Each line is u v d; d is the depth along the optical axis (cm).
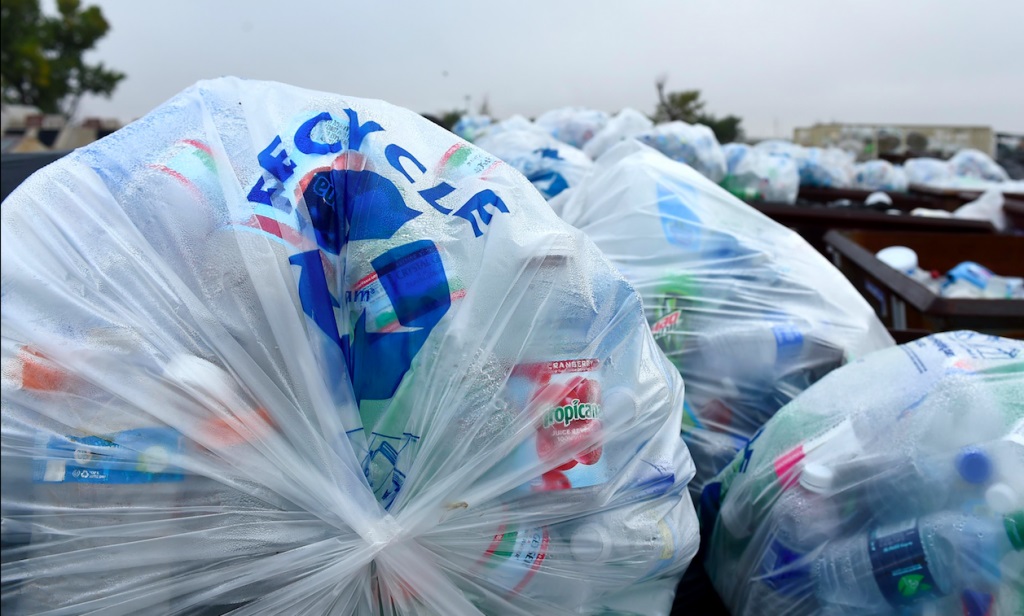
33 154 292
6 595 73
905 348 124
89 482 75
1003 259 270
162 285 81
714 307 140
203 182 87
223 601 79
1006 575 90
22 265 77
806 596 103
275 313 82
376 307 88
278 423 79
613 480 90
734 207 159
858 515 103
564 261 92
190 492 77
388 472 84
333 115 101
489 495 83
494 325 87
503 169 101
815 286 146
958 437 100
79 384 75
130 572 76
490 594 86
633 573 92
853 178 542
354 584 80
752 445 123
